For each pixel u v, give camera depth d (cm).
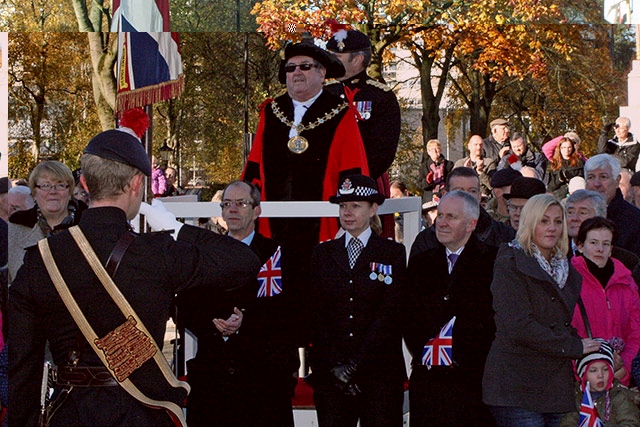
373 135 670
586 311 536
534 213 489
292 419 508
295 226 602
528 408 482
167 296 346
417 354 508
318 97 615
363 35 686
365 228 518
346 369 494
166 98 697
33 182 572
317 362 509
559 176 1153
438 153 1252
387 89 684
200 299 493
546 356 485
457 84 2103
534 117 2208
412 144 2119
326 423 498
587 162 687
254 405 496
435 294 504
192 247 351
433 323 502
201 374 499
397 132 677
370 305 506
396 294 509
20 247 582
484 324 499
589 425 486
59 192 573
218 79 2458
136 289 338
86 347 338
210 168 2684
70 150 2667
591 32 2009
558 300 488
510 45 1941
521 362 485
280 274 513
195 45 2356
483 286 502
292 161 607
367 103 674
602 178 673
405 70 2172
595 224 546
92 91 2653
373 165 668
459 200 503
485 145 1198
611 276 543
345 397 499
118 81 679
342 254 515
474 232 523
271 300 507
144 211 385
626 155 1187
